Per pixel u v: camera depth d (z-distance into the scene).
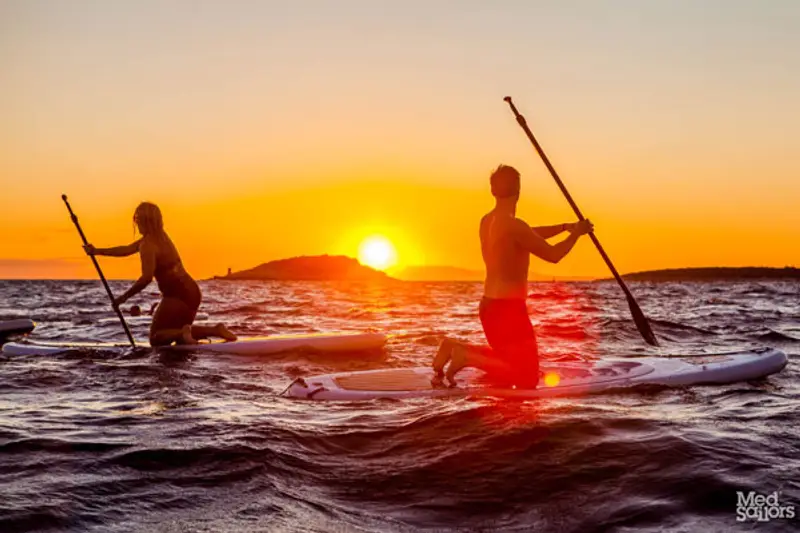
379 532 2.84
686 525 2.83
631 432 3.96
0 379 6.38
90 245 8.12
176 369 6.93
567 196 5.79
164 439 4.10
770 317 15.20
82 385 6.12
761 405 4.87
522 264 5.21
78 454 3.83
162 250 8.16
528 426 4.07
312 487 3.33
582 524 2.88
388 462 3.64
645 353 8.62
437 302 26.50
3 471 3.55
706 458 3.51
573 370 5.86
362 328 12.90
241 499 3.18
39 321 14.67
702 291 42.38
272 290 54.06
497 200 5.24
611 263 5.88
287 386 6.15
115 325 13.24
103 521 2.93
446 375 5.38
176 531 2.83
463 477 3.38
